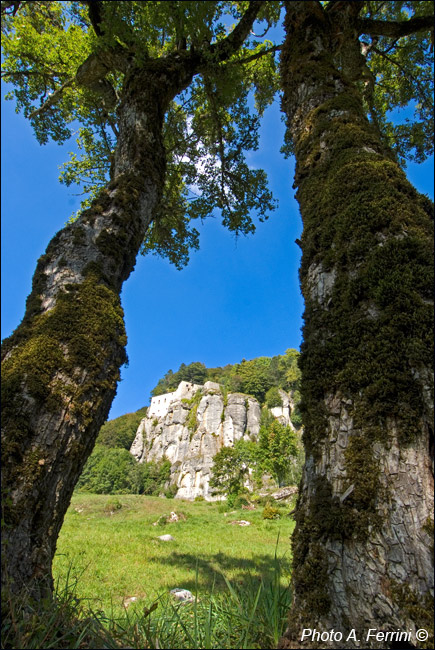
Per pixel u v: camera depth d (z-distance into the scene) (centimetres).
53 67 778
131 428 8856
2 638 210
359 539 213
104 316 335
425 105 761
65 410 287
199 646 249
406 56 728
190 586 659
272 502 3391
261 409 7362
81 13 767
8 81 769
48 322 313
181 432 7112
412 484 210
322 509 234
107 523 2052
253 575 691
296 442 3925
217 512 3092
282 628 252
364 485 222
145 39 439
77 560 969
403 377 230
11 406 269
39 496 261
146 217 439
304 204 376
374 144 355
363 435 235
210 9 412
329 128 392
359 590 204
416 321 239
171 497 5831
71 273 348
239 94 668
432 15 522
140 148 454
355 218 297
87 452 307
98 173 934
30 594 240
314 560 227
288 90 497
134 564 942
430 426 219
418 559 195
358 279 273
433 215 309
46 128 834
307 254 341
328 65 467
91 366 311
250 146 848
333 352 272
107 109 791
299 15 515
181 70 520
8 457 254
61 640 229
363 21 576
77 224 382
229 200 904
